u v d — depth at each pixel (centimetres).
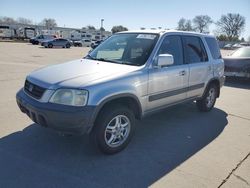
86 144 458
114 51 519
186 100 582
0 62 1531
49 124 384
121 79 419
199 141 505
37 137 477
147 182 365
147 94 466
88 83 387
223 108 738
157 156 438
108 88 398
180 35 559
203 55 625
